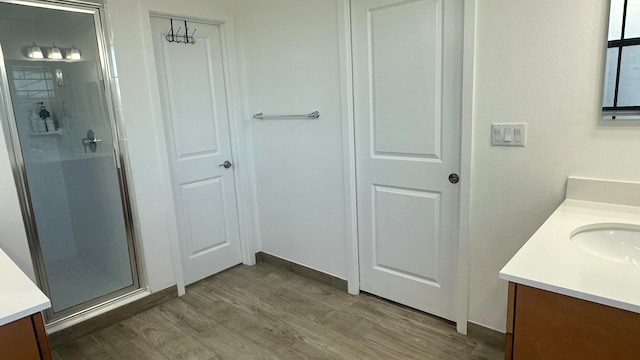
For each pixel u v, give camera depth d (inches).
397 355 81.4
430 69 82.8
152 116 100.8
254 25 114.7
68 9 87.3
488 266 80.4
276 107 115.1
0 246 81.0
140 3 96.0
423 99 85.1
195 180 116.3
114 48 92.7
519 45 68.7
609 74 60.6
